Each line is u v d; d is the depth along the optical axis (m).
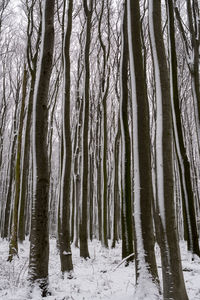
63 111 8.01
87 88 11.08
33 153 5.66
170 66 9.95
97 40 18.38
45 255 5.38
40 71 5.88
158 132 4.49
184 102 20.00
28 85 19.53
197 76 10.13
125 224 8.66
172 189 4.30
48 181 5.66
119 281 6.41
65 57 8.34
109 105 24.62
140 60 5.28
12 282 6.05
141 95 5.15
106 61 14.72
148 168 4.96
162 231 4.21
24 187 14.15
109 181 25.14
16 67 19.78
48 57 5.93
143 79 5.22
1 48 19.05
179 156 9.85
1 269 7.59
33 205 5.50
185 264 8.34
